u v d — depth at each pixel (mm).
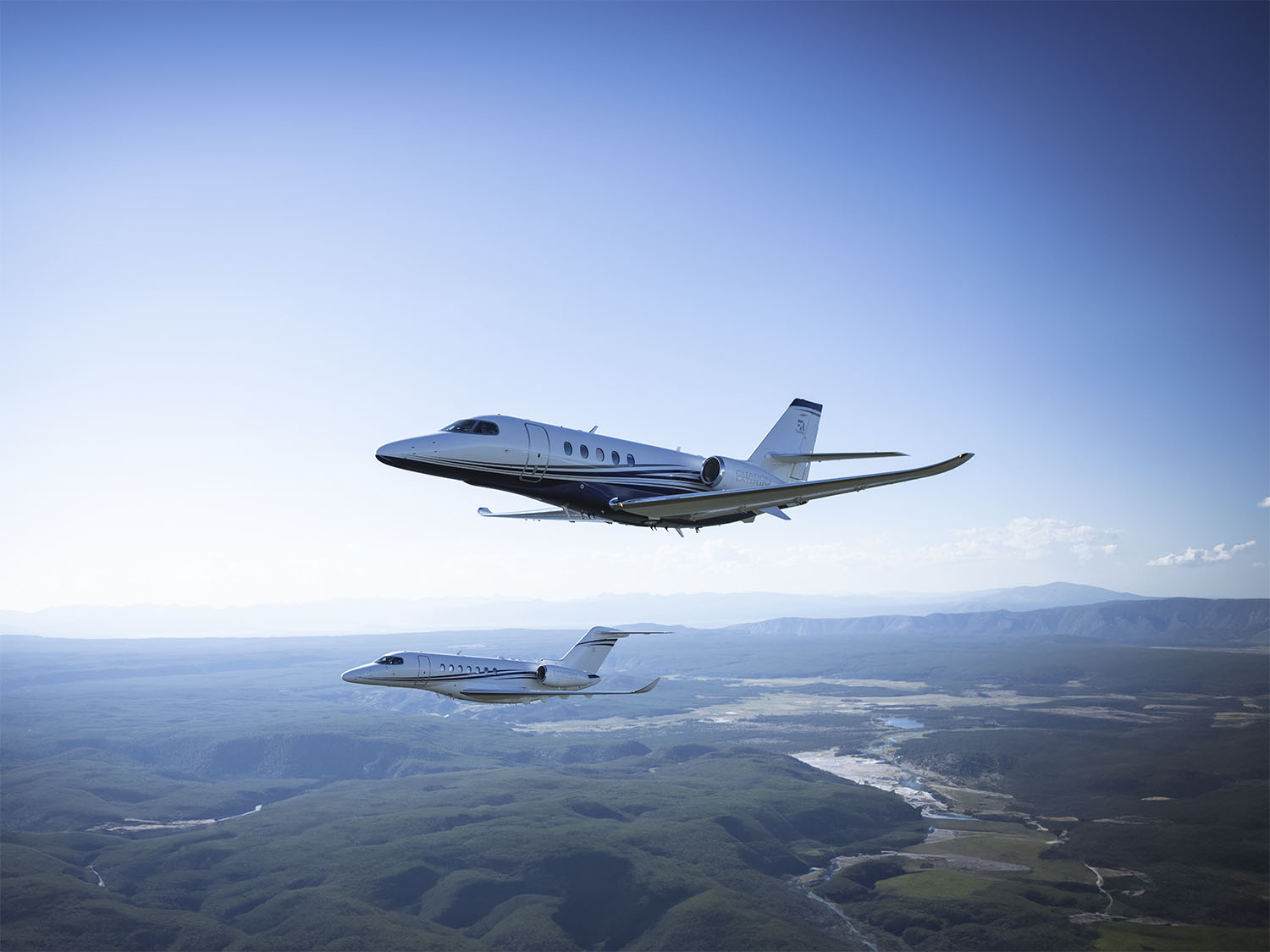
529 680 101500
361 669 97562
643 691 90438
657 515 36344
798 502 38719
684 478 39906
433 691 99875
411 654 99688
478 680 98875
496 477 33562
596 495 35969
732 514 38281
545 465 34469
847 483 33031
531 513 40094
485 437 33156
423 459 31844
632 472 37500
